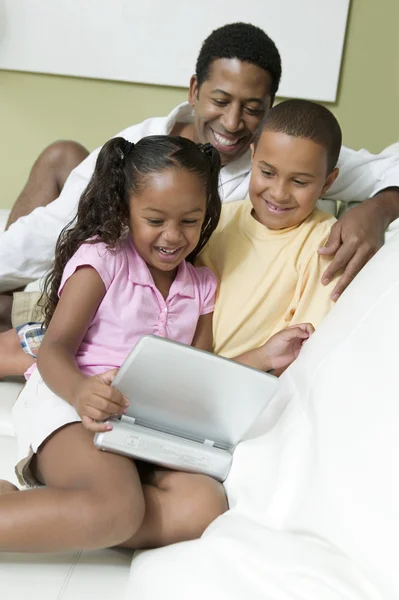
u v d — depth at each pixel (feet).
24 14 8.48
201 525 3.05
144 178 3.47
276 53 4.69
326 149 3.83
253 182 3.92
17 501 2.84
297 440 2.88
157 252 3.57
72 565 2.84
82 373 3.35
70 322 3.45
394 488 2.39
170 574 2.56
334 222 4.07
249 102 4.59
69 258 3.72
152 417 3.18
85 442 3.15
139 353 2.92
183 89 8.75
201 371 2.99
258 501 2.88
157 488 3.16
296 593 2.35
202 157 3.60
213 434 3.25
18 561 2.82
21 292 4.75
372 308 3.00
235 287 3.94
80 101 8.80
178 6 8.43
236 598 2.39
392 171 4.73
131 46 8.54
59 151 6.03
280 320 3.91
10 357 4.24
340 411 2.77
